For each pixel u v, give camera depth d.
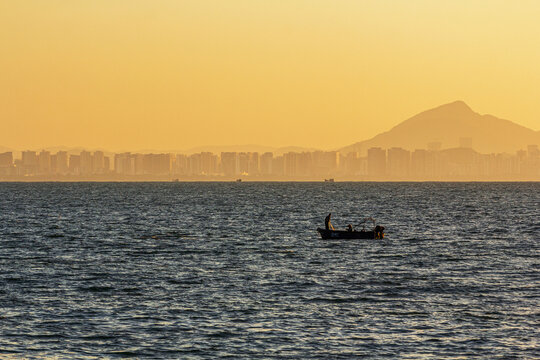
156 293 118.69
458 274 138.00
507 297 115.75
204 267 146.88
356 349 88.06
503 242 193.75
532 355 85.75
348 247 180.25
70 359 84.50
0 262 154.38
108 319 101.12
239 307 108.19
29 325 97.81
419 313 104.81
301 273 138.62
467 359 84.44
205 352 87.06
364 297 115.75
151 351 87.44
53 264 151.62
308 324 98.69
